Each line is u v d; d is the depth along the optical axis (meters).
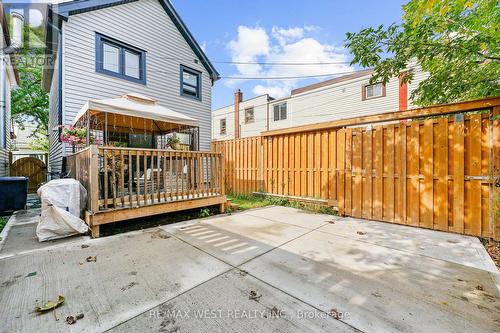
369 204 4.46
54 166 7.82
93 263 2.48
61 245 2.99
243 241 3.21
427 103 4.52
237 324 1.56
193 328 1.52
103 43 6.65
